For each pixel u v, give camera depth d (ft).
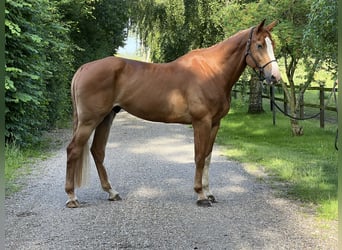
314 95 64.23
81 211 16.14
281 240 13.28
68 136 36.70
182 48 56.85
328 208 16.01
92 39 62.75
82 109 16.48
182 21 51.93
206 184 17.60
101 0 57.77
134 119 51.62
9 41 25.43
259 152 28.60
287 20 33.40
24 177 21.35
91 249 12.68
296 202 17.34
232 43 17.13
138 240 13.35
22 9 26.91
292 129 36.60
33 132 31.45
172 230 14.20
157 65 17.22
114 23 62.80
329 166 23.72
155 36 57.88
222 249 12.66
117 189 19.35
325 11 20.39
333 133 36.88
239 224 14.75
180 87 16.71
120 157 26.96
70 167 16.62
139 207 16.66
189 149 30.42
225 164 25.05
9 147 26.50
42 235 13.74
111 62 16.75
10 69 24.12
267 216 15.56
